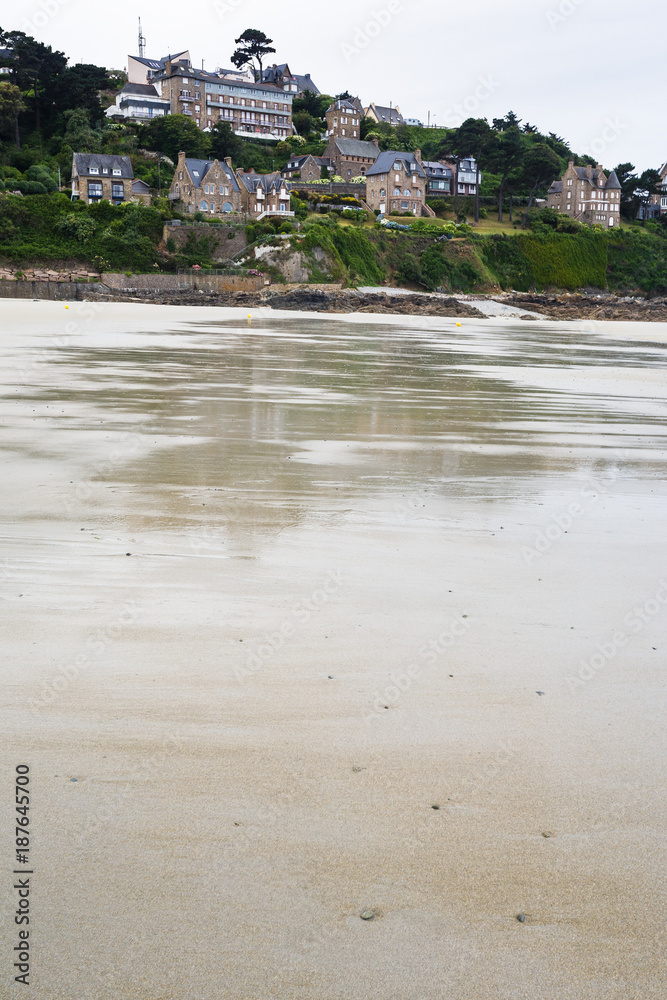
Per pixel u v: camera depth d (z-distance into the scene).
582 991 2.77
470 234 103.56
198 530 7.94
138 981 2.74
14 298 66.69
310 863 3.29
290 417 15.05
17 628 5.49
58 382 18.56
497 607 6.18
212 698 4.59
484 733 4.32
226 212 96.44
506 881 3.24
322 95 150.00
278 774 3.88
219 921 2.99
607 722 4.50
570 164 125.75
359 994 2.72
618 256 113.94
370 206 113.38
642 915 3.10
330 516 8.60
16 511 8.40
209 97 122.25
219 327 42.22
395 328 49.38
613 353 34.56
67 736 4.15
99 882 3.14
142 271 81.56
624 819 3.64
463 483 10.41
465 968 2.84
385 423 14.80
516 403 18.05
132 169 95.75
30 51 102.88
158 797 3.67
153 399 16.61
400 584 6.62
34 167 89.88
